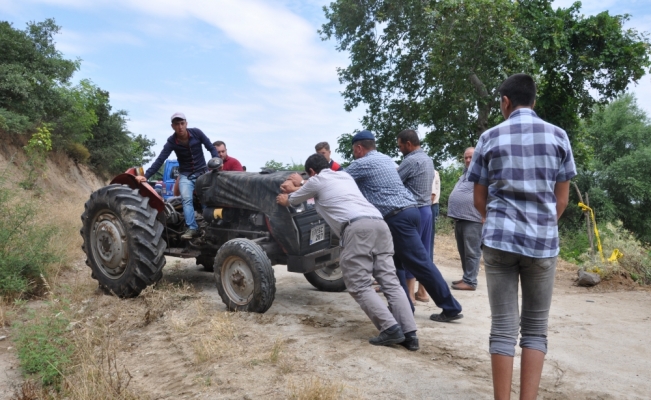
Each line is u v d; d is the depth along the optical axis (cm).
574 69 1742
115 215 589
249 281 492
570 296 648
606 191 2869
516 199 281
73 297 572
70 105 2334
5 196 688
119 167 3397
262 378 338
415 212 466
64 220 946
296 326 456
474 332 454
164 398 325
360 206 428
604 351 416
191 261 816
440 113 1795
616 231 834
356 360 368
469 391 321
